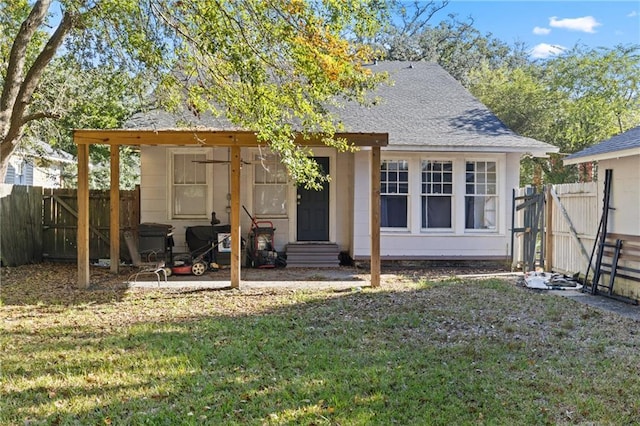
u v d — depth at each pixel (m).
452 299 8.14
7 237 12.05
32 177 19.81
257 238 12.18
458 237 12.24
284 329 6.32
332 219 12.79
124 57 8.39
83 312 7.34
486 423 3.68
